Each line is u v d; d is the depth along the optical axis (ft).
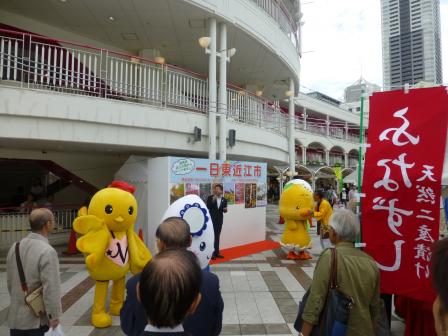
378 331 8.85
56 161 37.40
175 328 5.04
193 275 5.08
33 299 9.52
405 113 11.32
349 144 129.29
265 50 44.62
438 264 5.19
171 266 5.03
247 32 39.34
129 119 30.22
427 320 12.35
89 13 36.11
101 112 28.68
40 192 44.11
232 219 33.32
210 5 34.60
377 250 11.25
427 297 10.46
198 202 16.99
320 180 127.44
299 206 27.81
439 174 10.56
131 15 36.42
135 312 6.75
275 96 68.90
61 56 27.37
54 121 26.89
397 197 11.08
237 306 18.06
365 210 11.50
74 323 16.01
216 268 25.82
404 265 10.87
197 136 34.45
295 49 54.44
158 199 29.04
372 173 11.51
